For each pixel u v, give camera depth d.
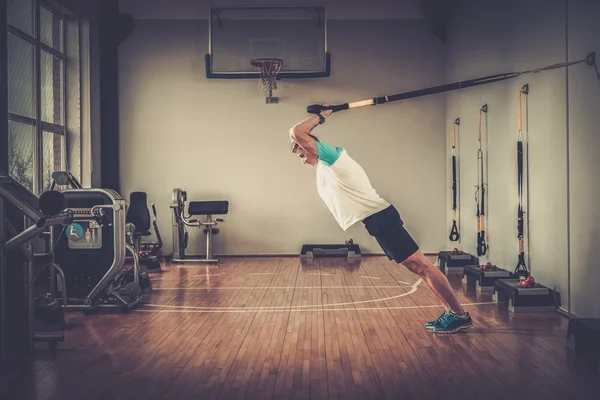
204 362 3.65
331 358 3.71
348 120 9.32
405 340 4.15
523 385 3.19
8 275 4.01
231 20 9.04
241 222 9.34
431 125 9.30
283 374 3.40
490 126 7.09
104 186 8.88
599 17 4.39
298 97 9.32
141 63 9.30
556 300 5.24
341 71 9.33
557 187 5.20
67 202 5.26
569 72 4.91
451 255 7.74
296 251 9.34
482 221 6.71
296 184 9.33
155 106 9.32
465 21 8.09
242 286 6.55
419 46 9.31
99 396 3.05
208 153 9.33
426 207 9.30
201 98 9.31
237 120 9.31
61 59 8.16
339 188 3.92
